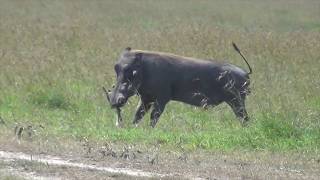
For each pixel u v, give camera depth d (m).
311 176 32.69
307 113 44.34
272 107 46.41
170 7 118.94
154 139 39.41
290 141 39.38
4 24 80.56
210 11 115.75
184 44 65.56
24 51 64.44
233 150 37.59
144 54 45.41
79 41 69.75
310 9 123.94
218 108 48.16
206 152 36.88
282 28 97.88
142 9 114.56
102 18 99.44
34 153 34.72
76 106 49.53
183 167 33.09
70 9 109.56
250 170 33.06
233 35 72.56
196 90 46.22
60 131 40.84
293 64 60.00
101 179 30.05
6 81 55.03
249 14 114.19
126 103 48.31
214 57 62.41
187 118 46.59
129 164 33.28
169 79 45.62
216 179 31.23
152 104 46.19
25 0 117.31
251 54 63.59
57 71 57.44
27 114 46.72
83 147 36.38
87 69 58.62
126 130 41.53
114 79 55.03
